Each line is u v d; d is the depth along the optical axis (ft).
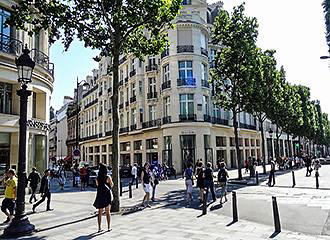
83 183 69.87
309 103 179.32
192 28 108.99
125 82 140.15
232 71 78.79
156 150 115.55
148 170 41.68
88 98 201.26
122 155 140.97
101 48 42.34
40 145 61.87
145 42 44.68
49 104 64.85
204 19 123.65
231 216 32.24
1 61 49.55
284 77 123.24
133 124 131.85
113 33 39.40
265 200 42.57
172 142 104.63
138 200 46.44
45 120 62.03
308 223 28.19
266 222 28.94
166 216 32.81
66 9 36.19
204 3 124.88
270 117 108.06
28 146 56.75
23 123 27.53
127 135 135.95
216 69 82.89
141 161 125.70
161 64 112.78
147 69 121.08
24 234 25.35
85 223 30.01
